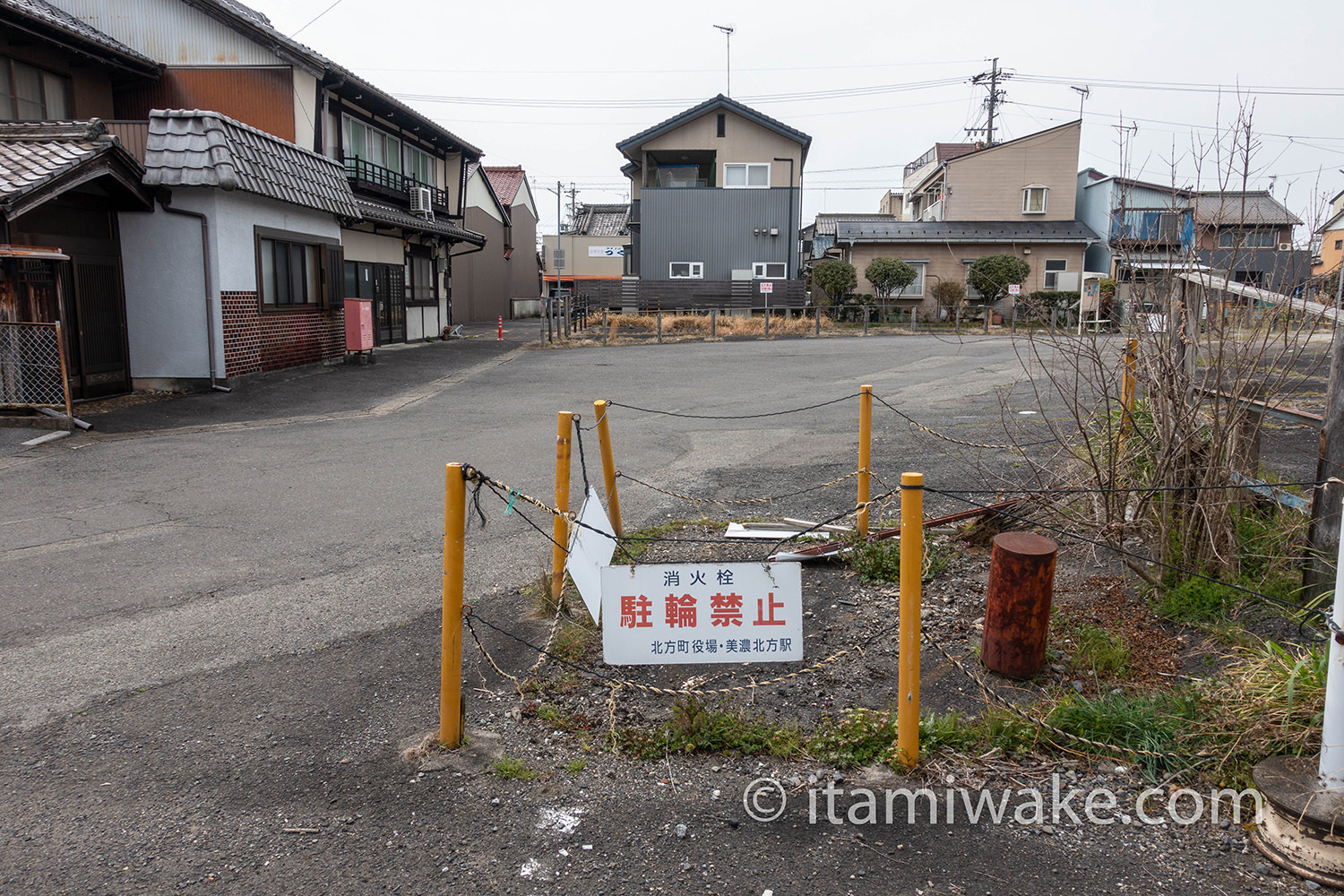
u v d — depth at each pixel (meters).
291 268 15.62
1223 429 4.61
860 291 32.81
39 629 4.85
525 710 3.87
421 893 2.75
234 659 4.47
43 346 10.41
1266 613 4.28
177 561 5.97
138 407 11.91
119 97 17.34
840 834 3.02
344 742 3.65
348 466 8.73
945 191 33.53
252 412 11.86
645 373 16.52
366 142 21.12
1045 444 8.62
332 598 5.30
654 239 31.25
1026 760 3.42
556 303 25.59
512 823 3.10
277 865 2.88
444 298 26.39
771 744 3.52
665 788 3.31
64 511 7.15
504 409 12.37
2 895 2.72
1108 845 2.94
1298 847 2.76
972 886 2.75
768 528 6.33
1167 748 3.37
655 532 6.30
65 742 3.67
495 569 5.79
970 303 31.16
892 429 10.17
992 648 4.03
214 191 12.97
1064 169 33.09
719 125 30.94
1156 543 4.77
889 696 3.94
